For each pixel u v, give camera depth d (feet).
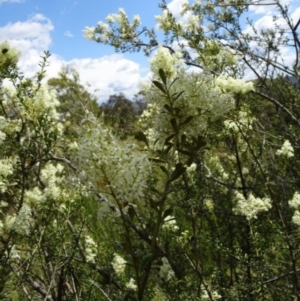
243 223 15.31
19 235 10.59
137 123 15.10
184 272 14.60
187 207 12.77
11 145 9.92
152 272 12.53
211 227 15.31
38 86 9.99
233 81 11.21
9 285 9.53
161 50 6.72
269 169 16.79
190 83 6.40
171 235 13.43
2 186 10.12
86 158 5.33
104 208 5.56
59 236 10.98
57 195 10.93
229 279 14.53
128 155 5.47
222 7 17.57
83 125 5.49
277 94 18.78
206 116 6.66
